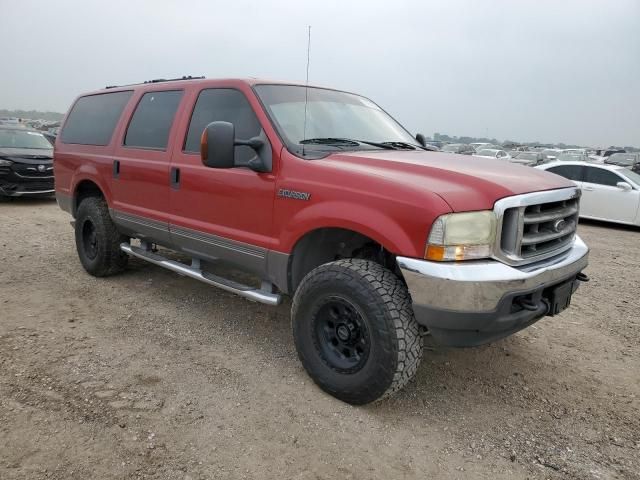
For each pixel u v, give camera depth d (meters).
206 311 4.71
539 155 27.72
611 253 8.52
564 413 3.26
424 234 2.77
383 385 2.99
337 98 4.45
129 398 3.16
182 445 2.74
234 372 3.58
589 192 11.98
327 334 3.30
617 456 2.84
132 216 4.83
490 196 2.87
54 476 2.46
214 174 3.93
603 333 4.64
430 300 2.77
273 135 3.58
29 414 2.93
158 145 4.56
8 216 9.22
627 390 3.59
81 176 5.48
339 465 2.66
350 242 3.52
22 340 3.90
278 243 3.52
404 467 2.68
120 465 2.56
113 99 5.39
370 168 3.24
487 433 3.02
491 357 4.03
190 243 4.26
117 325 4.31
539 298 3.00
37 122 49.31
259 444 2.79
